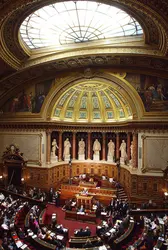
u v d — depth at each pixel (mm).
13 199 21031
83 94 26500
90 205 20844
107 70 21297
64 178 27375
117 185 23281
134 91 21266
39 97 24641
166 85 20156
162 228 14422
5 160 26547
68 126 27297
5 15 12203
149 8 11562
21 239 13742
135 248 12336
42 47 19812
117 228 15344
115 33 17469
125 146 25547
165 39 14305
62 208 21438
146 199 20969
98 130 27234
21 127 26031
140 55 17469
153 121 20750
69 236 15961
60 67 21531
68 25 16625
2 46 16875
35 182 25016
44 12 14922
